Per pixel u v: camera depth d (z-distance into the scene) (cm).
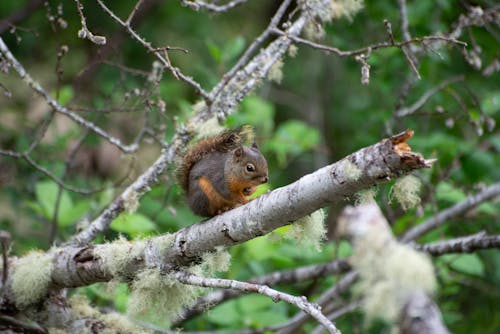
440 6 1278
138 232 984
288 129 1362
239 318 1022
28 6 1525
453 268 1071
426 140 1210
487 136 1248
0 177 1224
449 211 1142
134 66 1543
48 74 1575
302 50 1803
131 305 731
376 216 992
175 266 730
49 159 1233
